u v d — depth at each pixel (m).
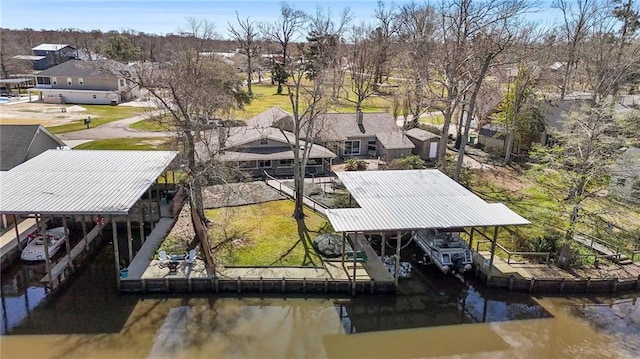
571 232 25.75
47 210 21.47
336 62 49.25
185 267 24.41
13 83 84.31
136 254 25.88
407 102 51.31
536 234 29.64
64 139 50.38
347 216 23.58
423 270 26.38
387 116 49.69
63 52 106.81
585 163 25.08
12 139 32.91
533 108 45.00
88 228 29.89
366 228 22.20
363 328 21.22
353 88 72.56
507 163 45.38
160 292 23.20
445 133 39.06
